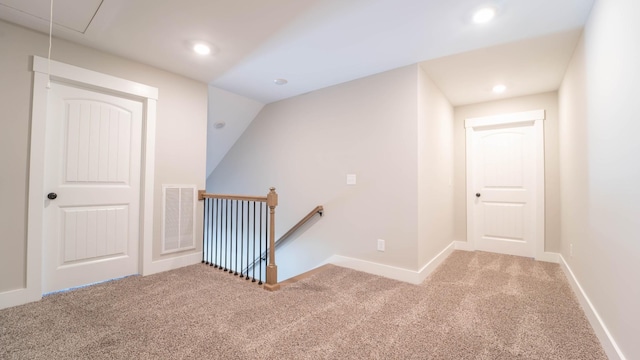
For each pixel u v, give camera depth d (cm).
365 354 154
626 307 137
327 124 346
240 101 394
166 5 192
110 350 155
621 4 142
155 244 290
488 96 370
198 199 328
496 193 391
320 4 190
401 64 281
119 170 273
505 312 205
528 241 369
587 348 162
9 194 210
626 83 138
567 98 283
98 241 260
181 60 277
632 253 132
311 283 264
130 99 280
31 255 217
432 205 315
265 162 418
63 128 241
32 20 209
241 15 203
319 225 349
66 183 242
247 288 249
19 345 159
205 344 162
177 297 228
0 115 206
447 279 279
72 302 216
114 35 231
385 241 291
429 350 158
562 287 257
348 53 259
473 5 188
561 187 329
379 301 224
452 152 408
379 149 299
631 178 133
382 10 195
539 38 228
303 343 164
